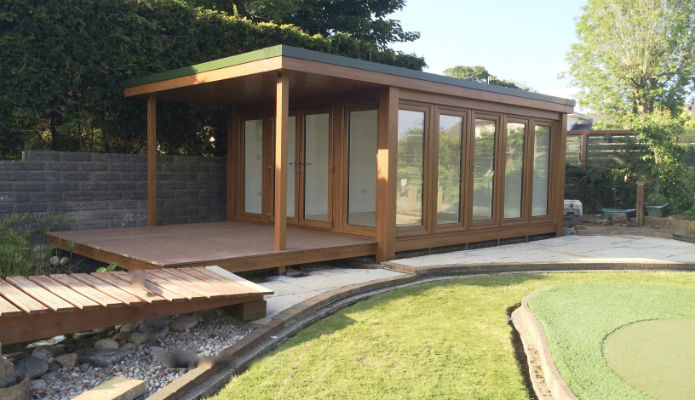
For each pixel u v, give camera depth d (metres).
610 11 19.83
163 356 3.76
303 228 8.63
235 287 4.49
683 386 3.21
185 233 7.95
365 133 7.65
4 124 7.50
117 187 8.52
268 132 9.28
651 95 19.62
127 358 3.74
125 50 8.45
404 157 7.56
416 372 3.53
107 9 8.21
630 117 19.91
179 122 9.69
